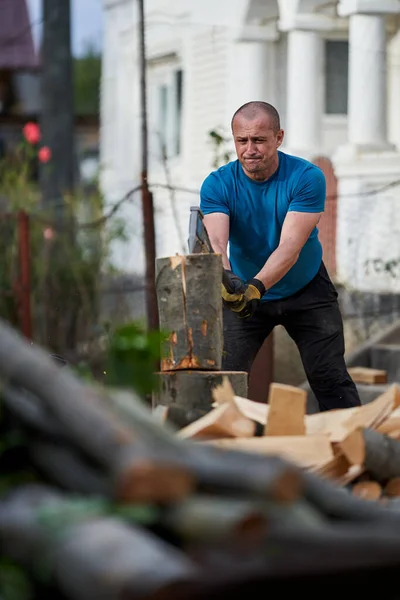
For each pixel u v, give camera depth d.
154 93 32.44
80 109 69.50
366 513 5.98
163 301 10.36
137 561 5.02
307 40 26.34
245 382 10.08
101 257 22.50
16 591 5.54
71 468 5.84
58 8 31.69
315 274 12.44
